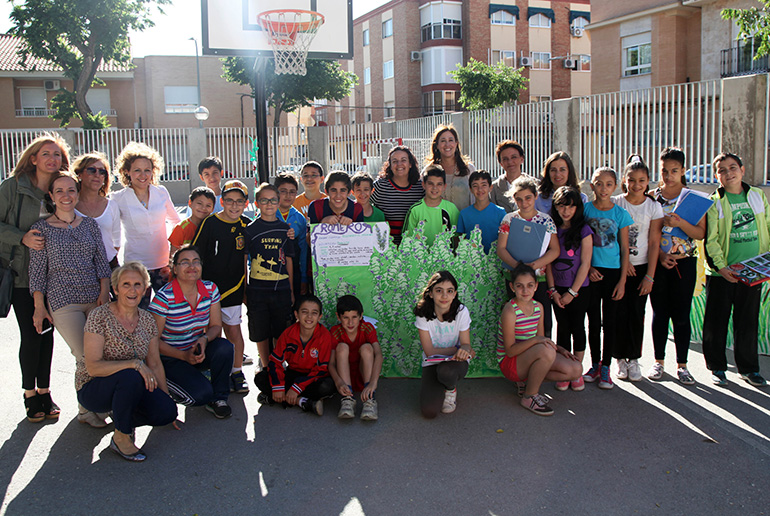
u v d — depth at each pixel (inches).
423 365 173.0
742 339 185.6
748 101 434.6
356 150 914.7
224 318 189.0
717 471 134.7
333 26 418.9
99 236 165.9
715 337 187.0
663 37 895.1
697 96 473.4
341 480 133.3
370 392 167.9
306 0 409.1
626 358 191.0
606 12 977.5
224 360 169.9
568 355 180.5
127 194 187.3
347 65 1683.1
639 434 153.6
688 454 142.6
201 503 124.6
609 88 987.3
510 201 217.6
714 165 193.0
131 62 1363.2
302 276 206.1
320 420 165.9
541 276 185.2
